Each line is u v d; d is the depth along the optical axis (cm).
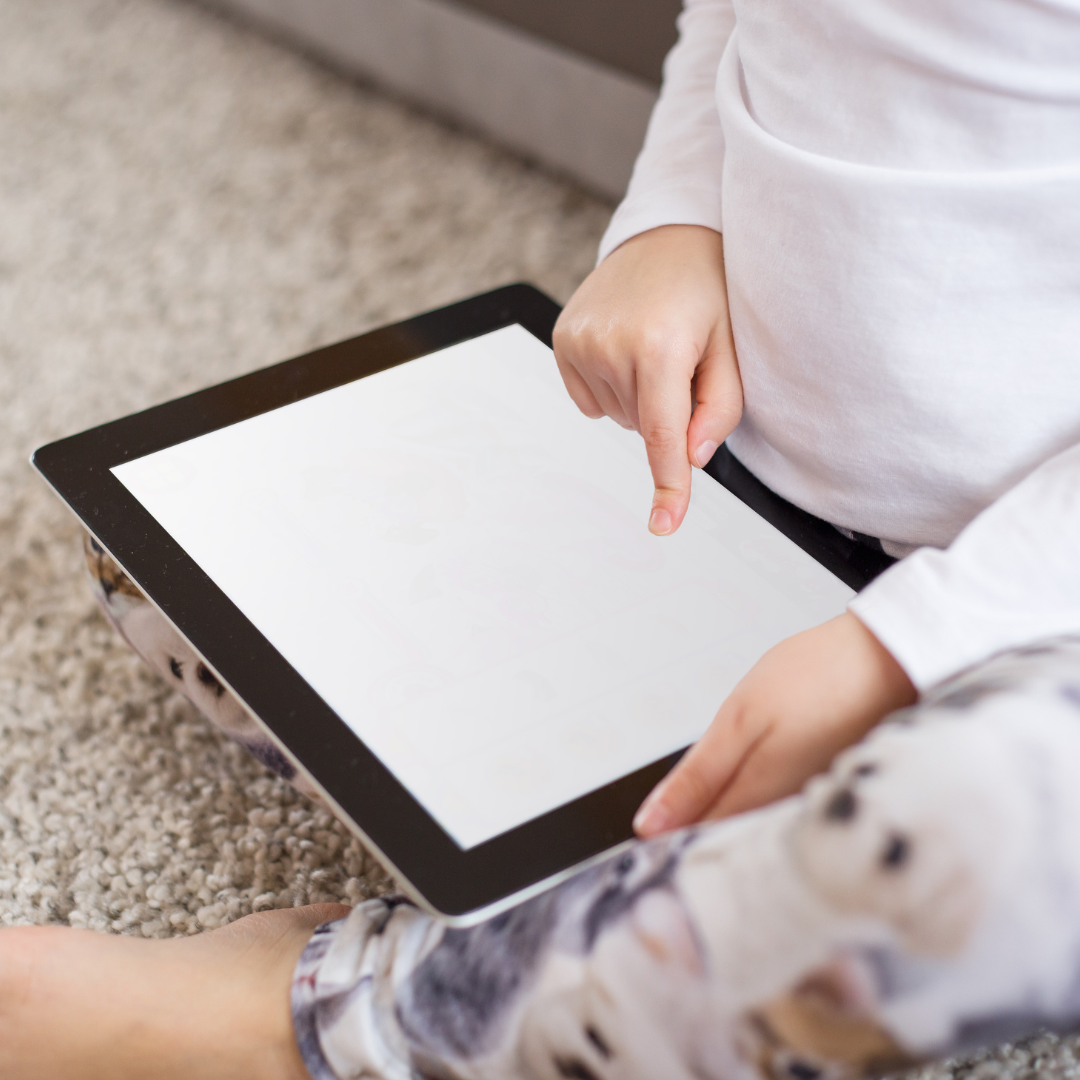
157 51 171
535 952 45
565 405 72
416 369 74
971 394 56
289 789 79
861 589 61
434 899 46
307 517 64
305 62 168
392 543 62
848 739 48
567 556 62
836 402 60
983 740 39
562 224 138
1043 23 49
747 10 60
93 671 88
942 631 47
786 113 58
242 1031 53
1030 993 38
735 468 69
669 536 64
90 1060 54
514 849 48
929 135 53
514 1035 45
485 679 55
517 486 66
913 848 38
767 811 42
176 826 76
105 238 136
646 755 52
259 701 54
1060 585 48
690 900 41
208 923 70
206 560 61
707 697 55
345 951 53
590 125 137
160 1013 54
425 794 50
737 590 60
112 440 69
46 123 156
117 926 71
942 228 54
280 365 74
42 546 99
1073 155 52
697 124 74
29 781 80
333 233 137
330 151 151
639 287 68
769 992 39
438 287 128
